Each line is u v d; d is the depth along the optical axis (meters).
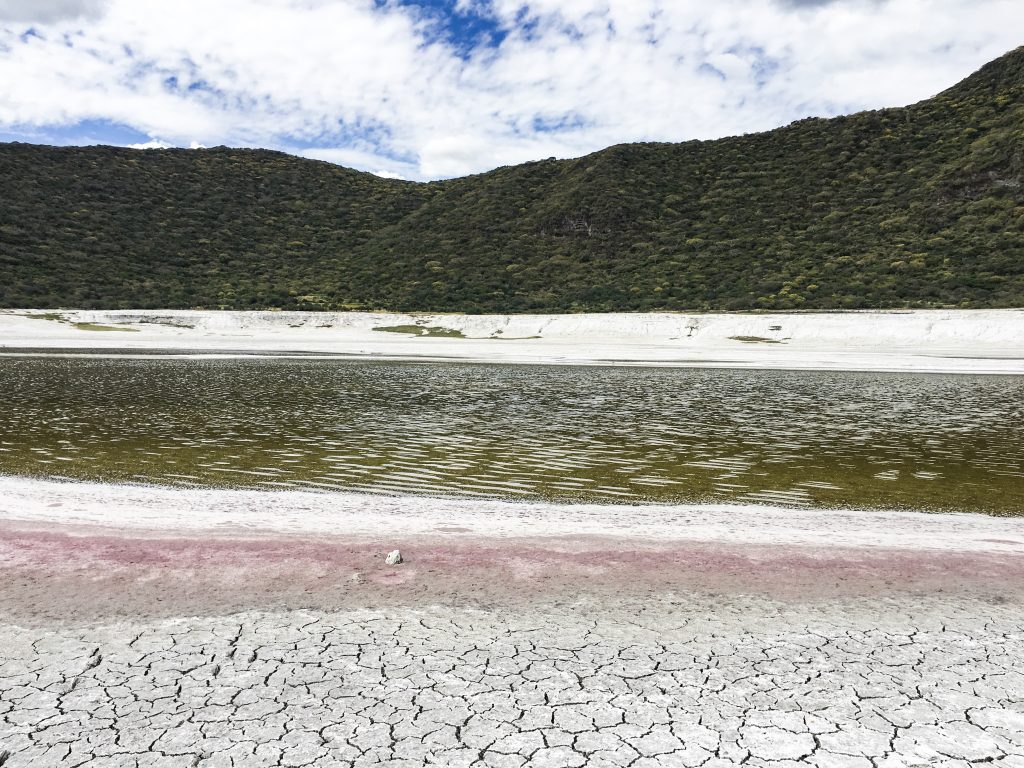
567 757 3.98
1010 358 41.19
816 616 6.04
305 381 28.50
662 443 15.66
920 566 7.38
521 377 31.17
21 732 4.14
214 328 61.66
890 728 4.32
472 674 4.95
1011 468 13.31
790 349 48.47
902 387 27.95
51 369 32.31
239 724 4.27
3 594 6.21
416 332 61.56
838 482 12.12
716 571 7.14
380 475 12.29
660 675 4.97
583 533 8.66
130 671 4.90
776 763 3.95
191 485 11.28
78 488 10.88
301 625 5.71
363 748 4.04
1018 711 4.54
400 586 6.59
